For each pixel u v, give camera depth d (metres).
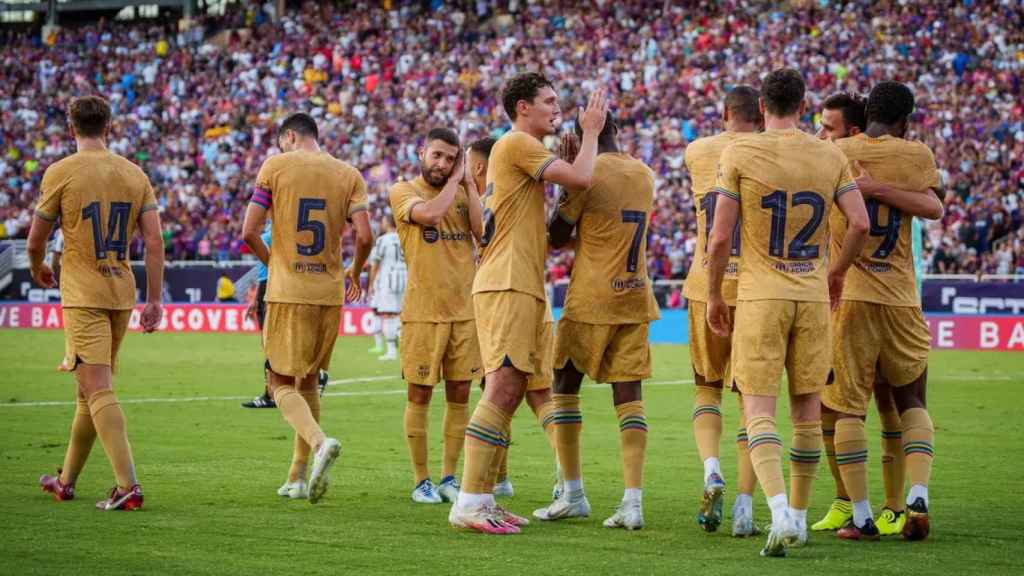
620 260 17.12
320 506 18.59
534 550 15.22
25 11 115.69
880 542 16.00
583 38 93.62
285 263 19.47
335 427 29.73
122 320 18.92
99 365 18.33
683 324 65.06
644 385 40.97
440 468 23.09
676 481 21.30
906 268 16.77
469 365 19.50
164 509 18.14
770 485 14.76
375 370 47.47
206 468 22.62
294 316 19.38
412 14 102.50
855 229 15.35
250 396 37.19
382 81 96.06
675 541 15.94
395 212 19.61
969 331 59.00
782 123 15.45
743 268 15.41
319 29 103.31
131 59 104.62
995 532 16.66
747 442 16.45
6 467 22.42
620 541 15.91
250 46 103.12
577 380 17.61
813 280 15.23
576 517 17.73
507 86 16.83
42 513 17.69
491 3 100.94
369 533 16.30
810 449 15.41
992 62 81.50
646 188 17.33
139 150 94.94
